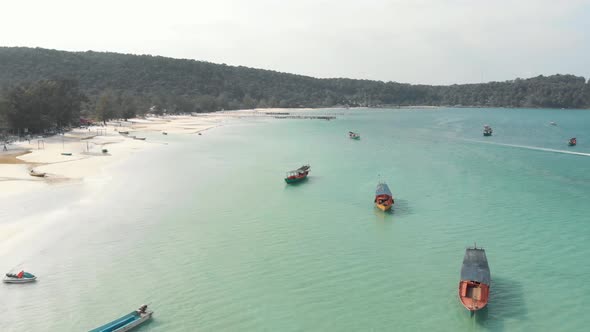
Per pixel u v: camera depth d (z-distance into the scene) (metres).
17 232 44.41
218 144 118.81
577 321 30.53
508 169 80.75
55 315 30.25
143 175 73.25
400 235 46.22
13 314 30.25
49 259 38.72
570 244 43.62
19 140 108.19
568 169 80.88
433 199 59.88
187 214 52.28
